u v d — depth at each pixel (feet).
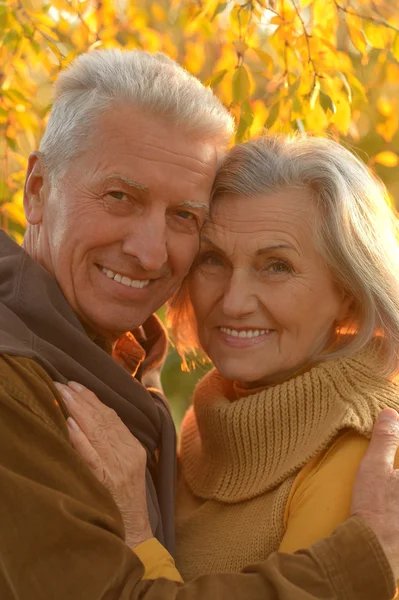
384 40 12.23
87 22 13.34
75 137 7.59
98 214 7.57
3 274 7.57
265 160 8.00
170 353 15.87
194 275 8.30
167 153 7.56
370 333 8.08
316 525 7.18
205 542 8.00
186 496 8.69
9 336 7.06
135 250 7.59
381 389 7.82
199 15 12.47
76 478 6.64
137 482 7.29
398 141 17.11
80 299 7.82
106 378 7.72
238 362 8.16
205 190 7.85
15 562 6.29
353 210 8.00
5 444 6.48
